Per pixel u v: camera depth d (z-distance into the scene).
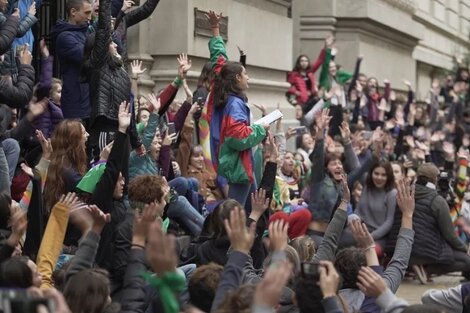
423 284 19.00
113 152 11.73
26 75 13.27
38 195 11.46
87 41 14.37
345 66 34.03
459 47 55.44
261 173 16.28
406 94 41.59
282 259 8.88
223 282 8.53
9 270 8.57
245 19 23.64
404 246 11.22
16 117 15.41
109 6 14.20
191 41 20.53
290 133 19.14
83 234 9.88
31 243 11.35
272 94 25.25
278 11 26.19
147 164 14.55
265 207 11.79
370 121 29.27
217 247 12.02
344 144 19.44
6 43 13.23
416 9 44.19
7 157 13.55
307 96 26.84
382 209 18.86
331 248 12.02
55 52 16.72
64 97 15.30
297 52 33.44
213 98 15.34
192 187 15.62
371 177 18.92
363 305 10.10
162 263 7.22
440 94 39.44
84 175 12.52
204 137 15.44
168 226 14.43
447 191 21.20
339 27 34.09
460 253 19.11
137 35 20.11
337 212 12.20
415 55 45.25
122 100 14.26
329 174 16.48
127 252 11.41
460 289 11.21
